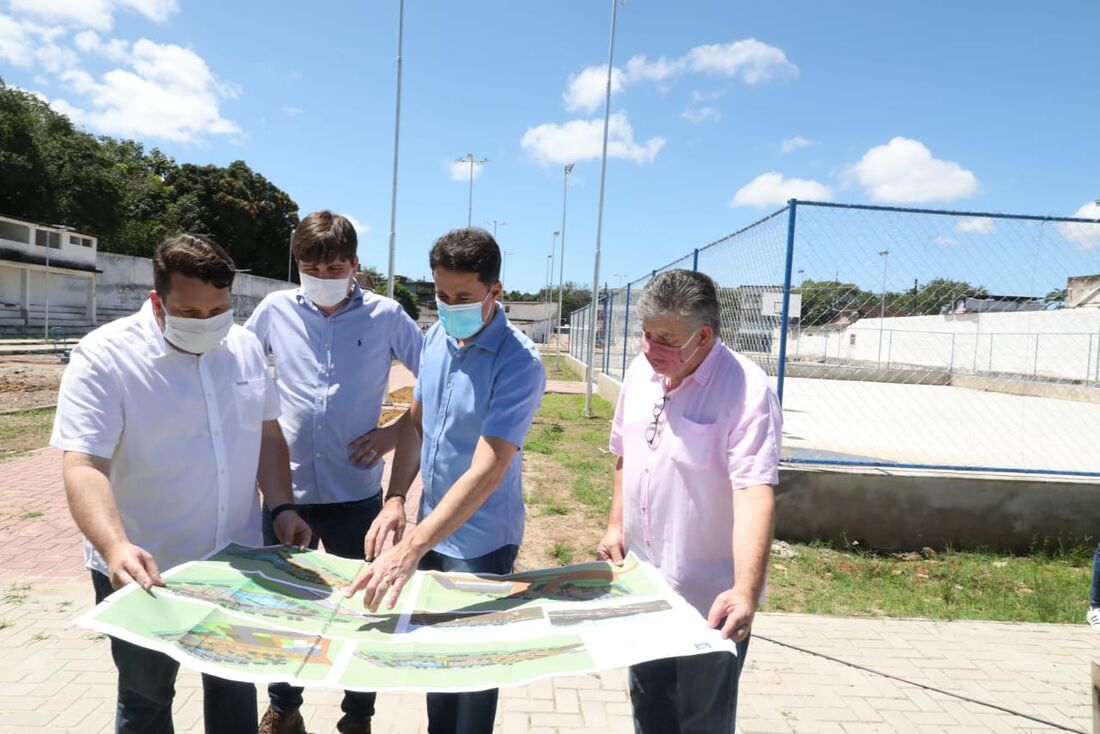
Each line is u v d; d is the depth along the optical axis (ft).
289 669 4.97
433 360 8.03
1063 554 18.84
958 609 14.99
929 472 19.76
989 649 12.92
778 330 19.83
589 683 11.21
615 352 54.29
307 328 9.29
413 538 6.19
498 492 7.75
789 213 18.72
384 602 6.31
